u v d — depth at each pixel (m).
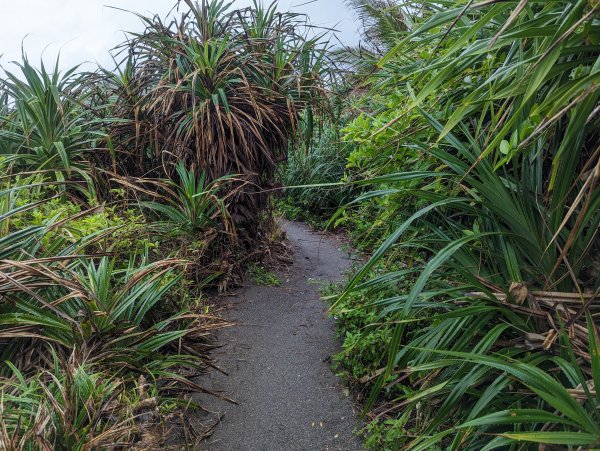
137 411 1.83
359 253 3.28
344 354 2.46
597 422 1.23
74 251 2.21
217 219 3.66
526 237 1.72
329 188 6.37
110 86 4.20
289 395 2.35
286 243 4.96
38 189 3.02
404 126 2.08
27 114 3.66
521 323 1.66
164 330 2.49
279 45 3.94
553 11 1.48
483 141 1.93
